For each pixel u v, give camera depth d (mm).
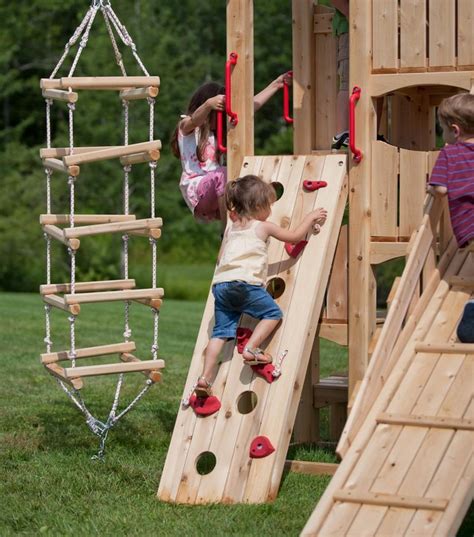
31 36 59719
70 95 11148
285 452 10250
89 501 10328
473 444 8562
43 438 13133
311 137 12883
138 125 51000
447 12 10742
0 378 17859
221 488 10086
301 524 9406
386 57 11000
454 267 10609
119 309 30781
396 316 9711
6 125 58812
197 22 59406
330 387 12898
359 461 8711
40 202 51062
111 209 51719
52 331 24594
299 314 10633
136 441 13016
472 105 10164
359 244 11203
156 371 11766
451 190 10031
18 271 50094
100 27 53875
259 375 10508
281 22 58219
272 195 10820
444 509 8062
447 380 9289
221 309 10688
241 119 11906
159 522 9539
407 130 13250
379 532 8031
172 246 59562
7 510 10086
